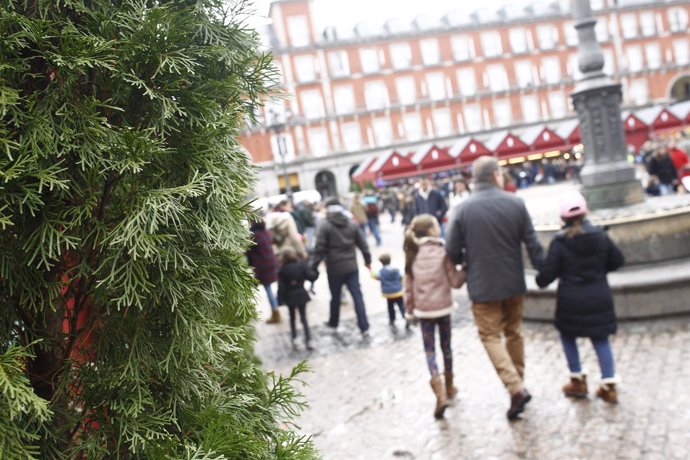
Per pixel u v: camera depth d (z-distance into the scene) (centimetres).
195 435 152
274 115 2611
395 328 749
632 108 5216
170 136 158
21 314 148
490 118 5022
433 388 441
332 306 754
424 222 474
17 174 120
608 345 416
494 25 5038
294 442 166
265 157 4550
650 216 622
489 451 373
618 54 5216
